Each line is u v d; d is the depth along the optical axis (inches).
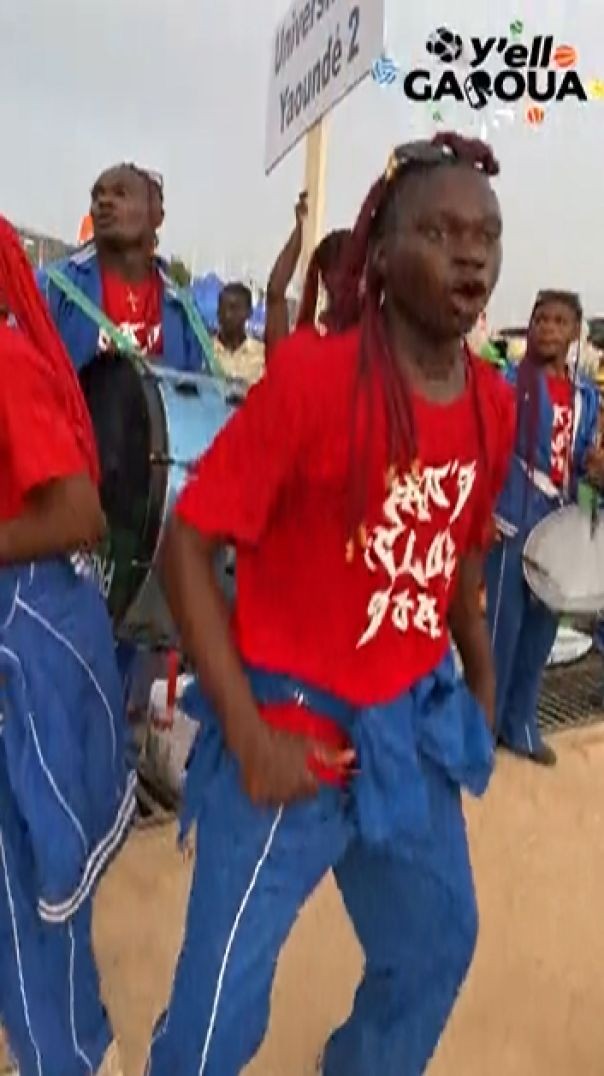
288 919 60.1
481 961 98.9
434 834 62.4
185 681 132.3
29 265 67.7
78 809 67.6
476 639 69.6
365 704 57.8
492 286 54.9
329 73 118.6
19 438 60.5
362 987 69.3
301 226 127.0
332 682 57.5
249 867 58.5
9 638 64.4
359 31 107.3
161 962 95.3
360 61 107.0
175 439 95.1
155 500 94.3
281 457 54.2
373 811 57.4
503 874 115.0
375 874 64.1
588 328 197.6
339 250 66.8
